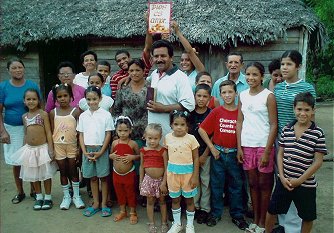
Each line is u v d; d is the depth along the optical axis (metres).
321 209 4.05
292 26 6.91
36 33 7.29
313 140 2.84
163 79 3.52
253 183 3.38
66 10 7.82
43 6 8.05
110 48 7.63
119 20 7.30
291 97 3.12
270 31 6.71
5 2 8.27
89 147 3.79
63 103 3.95
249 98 3.32
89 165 3.81
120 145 3.69
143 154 3.55
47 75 9.62
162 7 3.81
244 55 7.24
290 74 3.10
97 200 3.97
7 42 7.37
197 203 3.74
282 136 3.02
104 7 7.78
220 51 7.20
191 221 3.44
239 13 7.03
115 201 4.23
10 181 4.93
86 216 3.88
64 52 9.73
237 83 3.92
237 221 3.61
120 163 3.64
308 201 2.94
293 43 7.21
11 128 4.13
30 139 3.91
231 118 3.49
